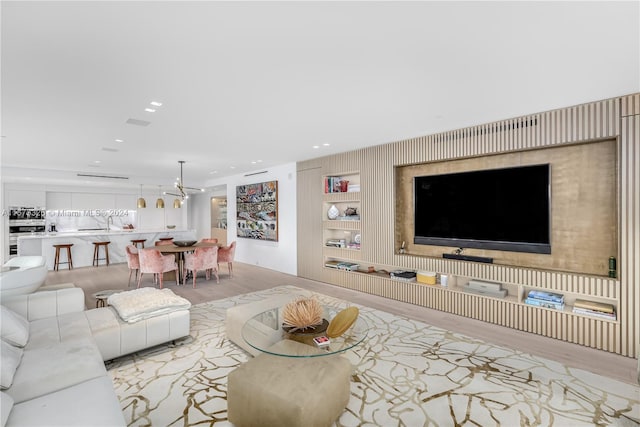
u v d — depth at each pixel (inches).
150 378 101.9
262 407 73.3
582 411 85.0
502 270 149.6
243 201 330.6
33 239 279.0
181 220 447.8
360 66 92.8
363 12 67.2
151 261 218.7
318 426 72.6
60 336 98.7
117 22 69.8
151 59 87.5
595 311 126.4
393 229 193.0
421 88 108.8
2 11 64.5
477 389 95.3
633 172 115.0
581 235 134.5
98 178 323.3
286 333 99.7
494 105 126.0
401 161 187.9
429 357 116.2
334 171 229.1
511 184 152.4
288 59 88.5
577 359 114.8
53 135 168.7
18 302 115.2
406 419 81.5
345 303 184.1
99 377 74.9
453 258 170.1
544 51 83.7
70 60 87.3
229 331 131.2
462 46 81.5
